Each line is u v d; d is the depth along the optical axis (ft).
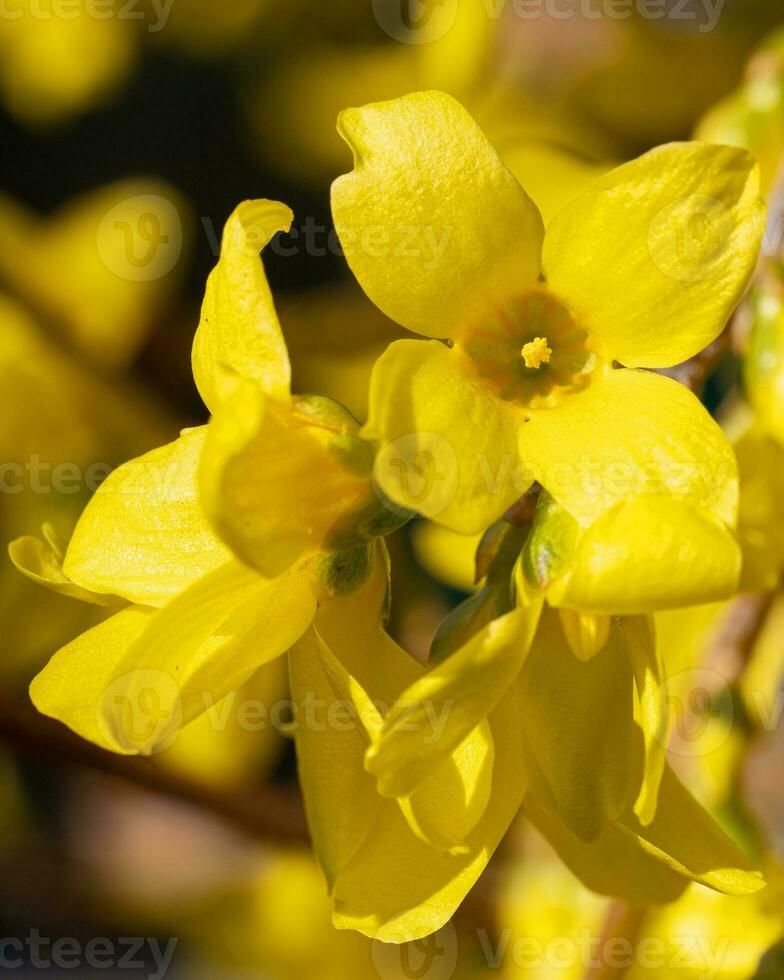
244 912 1.06
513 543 0.68
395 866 0.66
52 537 0.69
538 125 0.92
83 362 0.93
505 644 0.63
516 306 0.66
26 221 0.95
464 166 0.65
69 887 1.23
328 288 0.93
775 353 0.73
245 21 1.19
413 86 1.08
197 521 0.66
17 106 1.25
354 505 0.65
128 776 0.84
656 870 0.69
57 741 0.83
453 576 0.86
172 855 1.21
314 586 0.66
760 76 0.78
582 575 0.63
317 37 1.18
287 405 0.64
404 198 0.65
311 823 0.65
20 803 1.25
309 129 1.18
